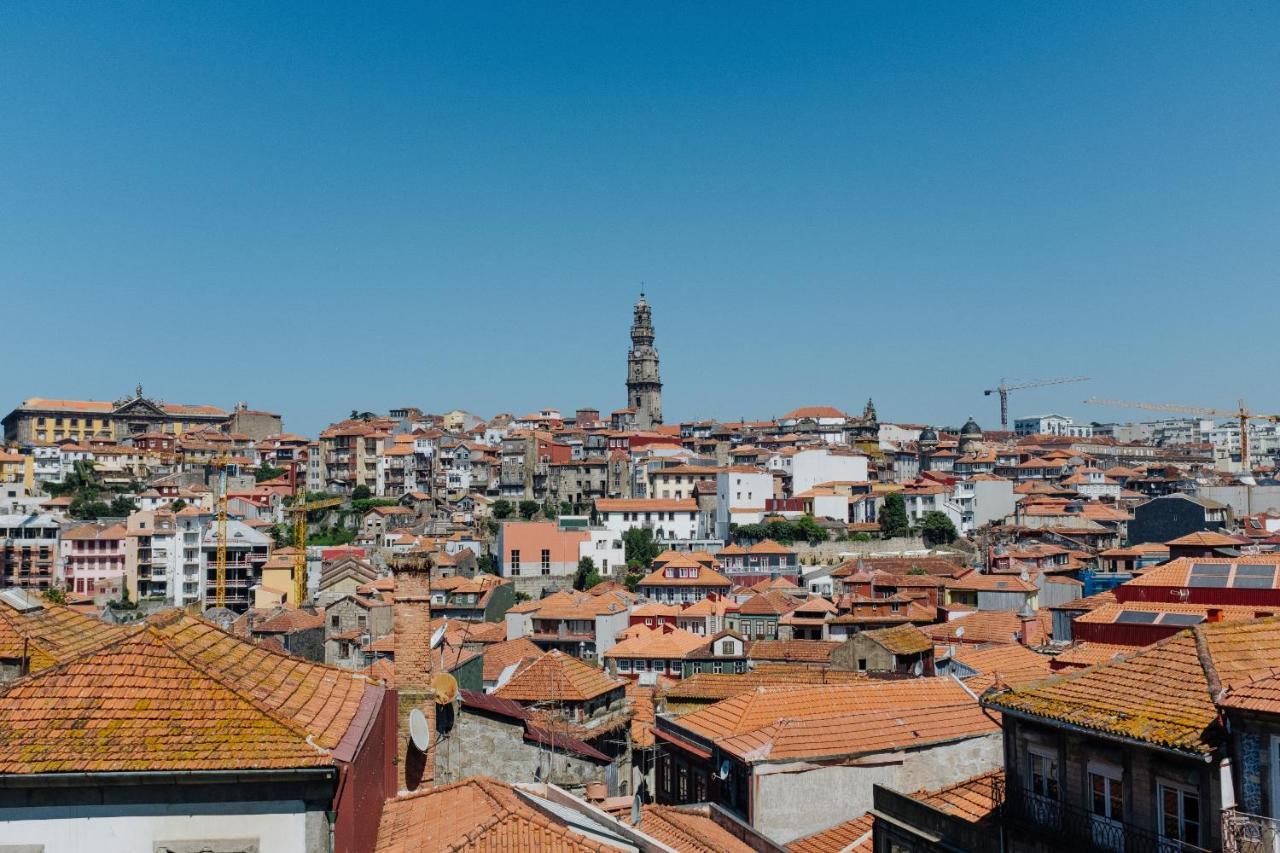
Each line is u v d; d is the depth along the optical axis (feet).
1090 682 93.30
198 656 73.00
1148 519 532.73
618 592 486.38
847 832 121.29
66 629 90.22
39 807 61.87
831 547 627.46
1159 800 81.25
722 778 130.21
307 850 63.52
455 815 82.12
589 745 161.48
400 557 108.17
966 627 304.91
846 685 148.87
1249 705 74.90
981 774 129.70
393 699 95.35
